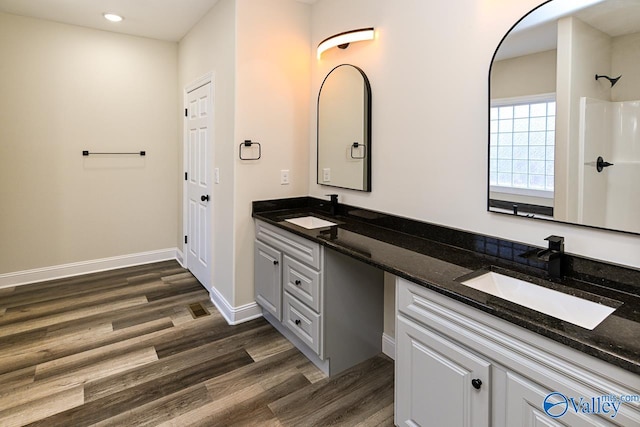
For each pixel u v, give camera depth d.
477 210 1.82
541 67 1.52
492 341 1.21
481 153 1.78
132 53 3.90
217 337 2.64
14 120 3.41
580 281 1.43
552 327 1.05
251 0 2.65
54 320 2.85
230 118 2.74
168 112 4.20
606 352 0.93
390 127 2.25
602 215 1.39
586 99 1.40
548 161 1.53
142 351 2.44
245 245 2.84
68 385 2.08
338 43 2.48
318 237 2.09
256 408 1.92
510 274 1.52
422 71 2.03
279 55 2.82
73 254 3.82
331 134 2.77
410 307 1.52
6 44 3.30
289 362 2.34
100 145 3.85
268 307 2.70
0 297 3.25
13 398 1.96
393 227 2.25
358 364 2.31
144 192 4.16
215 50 2.99
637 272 1.30
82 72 3.67
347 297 2.21
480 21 1.74
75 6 3.11
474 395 1.28
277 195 2.93
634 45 1.28
